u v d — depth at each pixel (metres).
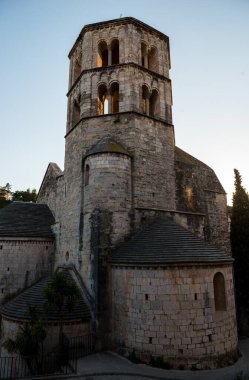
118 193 19.59
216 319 15.09
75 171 22.94
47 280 19.66
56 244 25.20
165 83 25.44
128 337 15.43
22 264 24.06
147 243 17.11
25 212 29.73
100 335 16.47
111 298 17.20
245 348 18.41
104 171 19.75
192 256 15.25
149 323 14.79
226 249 25.58
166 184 22.56
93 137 22.41
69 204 23.28
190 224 22.73
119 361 14.78
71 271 20.62
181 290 14.79
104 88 24.39
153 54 26.64
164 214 21.44
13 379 12.60
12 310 17.48
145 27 25.86
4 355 16.73
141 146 21.86
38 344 15.08
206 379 12.70
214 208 26.08
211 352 14.42
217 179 27.89
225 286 16.14
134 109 22.41
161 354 14.18
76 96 25.64
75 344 15.88
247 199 27.41
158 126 23.44
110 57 24.73
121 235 18.95
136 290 15.62
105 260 17.97
